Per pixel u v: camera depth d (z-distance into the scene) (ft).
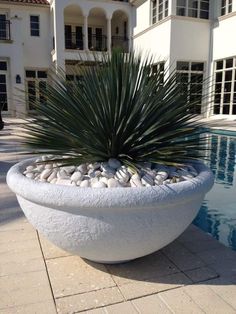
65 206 6.50
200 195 7.32
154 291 7.02
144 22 58.90
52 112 8.25
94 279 7.42
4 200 13.00
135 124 7.93
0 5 60.95
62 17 59.47
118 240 6.81
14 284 7.18
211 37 51.08
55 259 8.25
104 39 71.46
